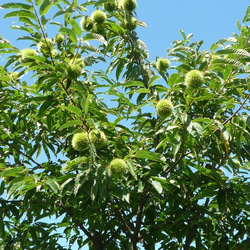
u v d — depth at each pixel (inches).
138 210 172.1
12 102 183.9
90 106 156.1
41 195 165.2
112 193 148.9
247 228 171.2
